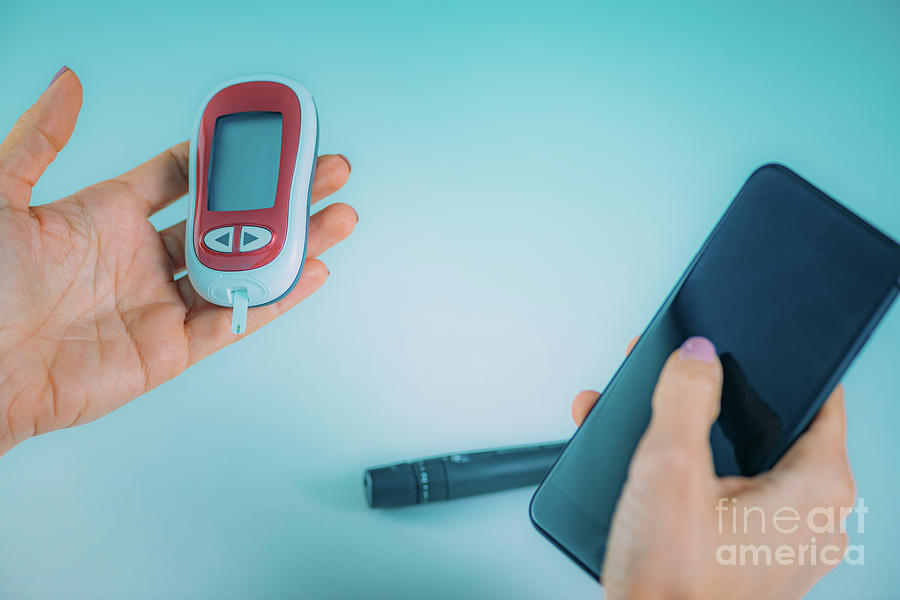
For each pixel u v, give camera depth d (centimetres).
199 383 55
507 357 56
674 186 61
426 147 62
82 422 49
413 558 50
